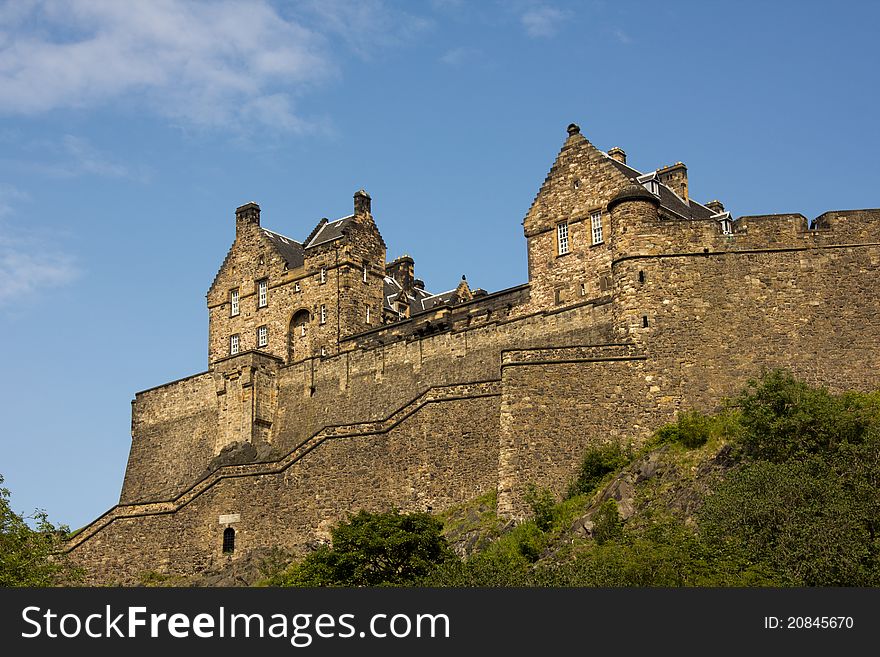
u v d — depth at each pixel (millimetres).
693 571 49250
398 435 72938
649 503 59500
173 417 95750
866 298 67875
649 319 68625
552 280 79750
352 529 60719
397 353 84062
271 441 89500
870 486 52812
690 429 62188
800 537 50000
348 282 92875
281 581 67250
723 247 69312
